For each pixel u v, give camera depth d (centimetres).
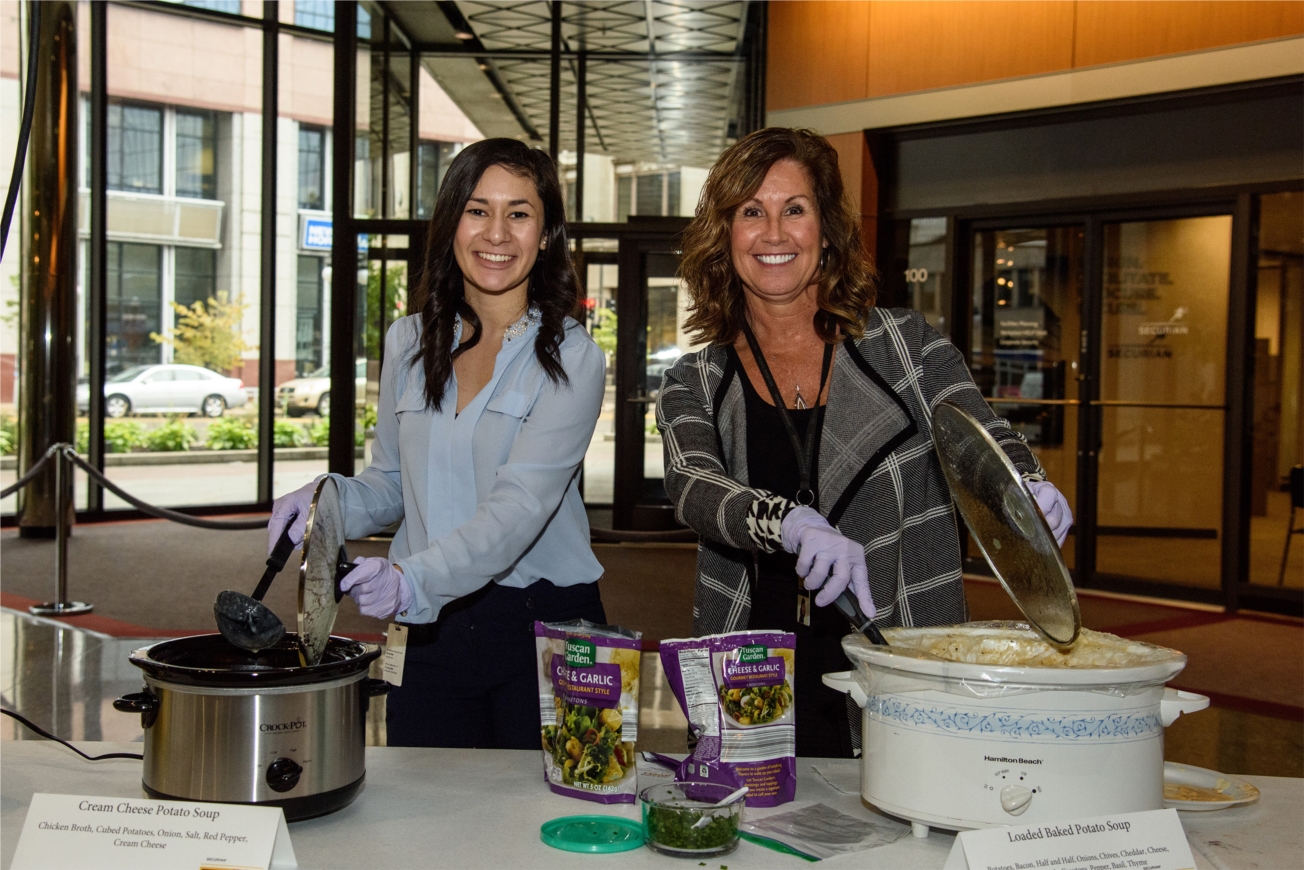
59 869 103
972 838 99
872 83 673
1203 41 568
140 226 952
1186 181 593
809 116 697
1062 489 651
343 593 120
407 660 165
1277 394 577
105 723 366
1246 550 586
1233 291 585
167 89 955
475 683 164
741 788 112
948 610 161
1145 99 596
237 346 1002
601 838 109
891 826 116
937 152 673
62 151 782
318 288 1040
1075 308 642
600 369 163
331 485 118
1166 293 612
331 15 1023
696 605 168
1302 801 128
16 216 814
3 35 737
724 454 167
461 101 771
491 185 155
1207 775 135
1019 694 104
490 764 137
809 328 167
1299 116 558
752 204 158
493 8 758
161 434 970
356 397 757
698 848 106
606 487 808
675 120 768
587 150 778
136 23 938
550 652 127
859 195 681
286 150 1012
